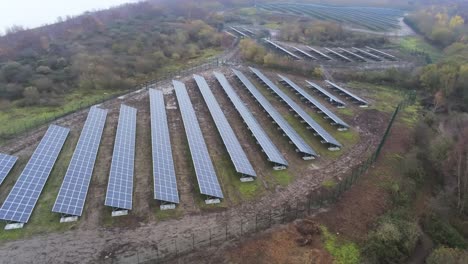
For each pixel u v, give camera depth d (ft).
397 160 232.73
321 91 342.44
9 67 336.90
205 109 297.12
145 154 222.89
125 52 438.81
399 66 450.71
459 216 195.52
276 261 148.87
